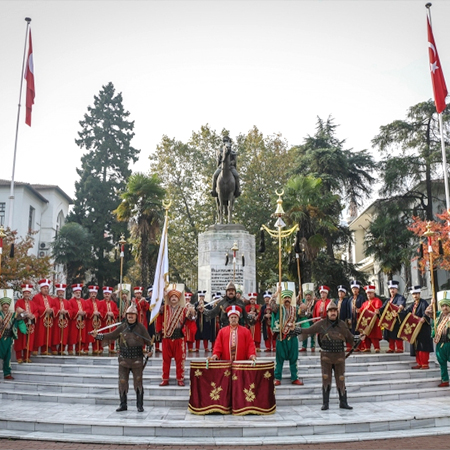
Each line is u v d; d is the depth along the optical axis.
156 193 28.92
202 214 37.75
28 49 21.44
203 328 14.43
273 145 39.69
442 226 23.50
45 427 8.23
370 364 11.78
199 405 8.94
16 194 41.28
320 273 32.84
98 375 11.07
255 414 8.80
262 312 14.25
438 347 11.27
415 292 12.84
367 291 13.74
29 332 12.37
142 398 9.23
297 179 26.86
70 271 43.22
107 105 51.44
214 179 19.53
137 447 7.42
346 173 35.66
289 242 26.22
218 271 17.67
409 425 8.44
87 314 13.98
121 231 45.66
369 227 36.16
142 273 28.81
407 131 34.16
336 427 8.12
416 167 33.56
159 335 11.90
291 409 9.38
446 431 8.20
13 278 27.44
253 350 9.41
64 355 13.25
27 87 21.14
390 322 13.13
